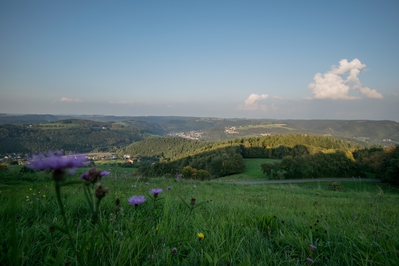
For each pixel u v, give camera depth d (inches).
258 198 358.0
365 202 325.4
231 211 159.3
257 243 96.3
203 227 107.2
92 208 45.6
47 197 162.9
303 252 90.6
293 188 706.8
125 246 74.6
